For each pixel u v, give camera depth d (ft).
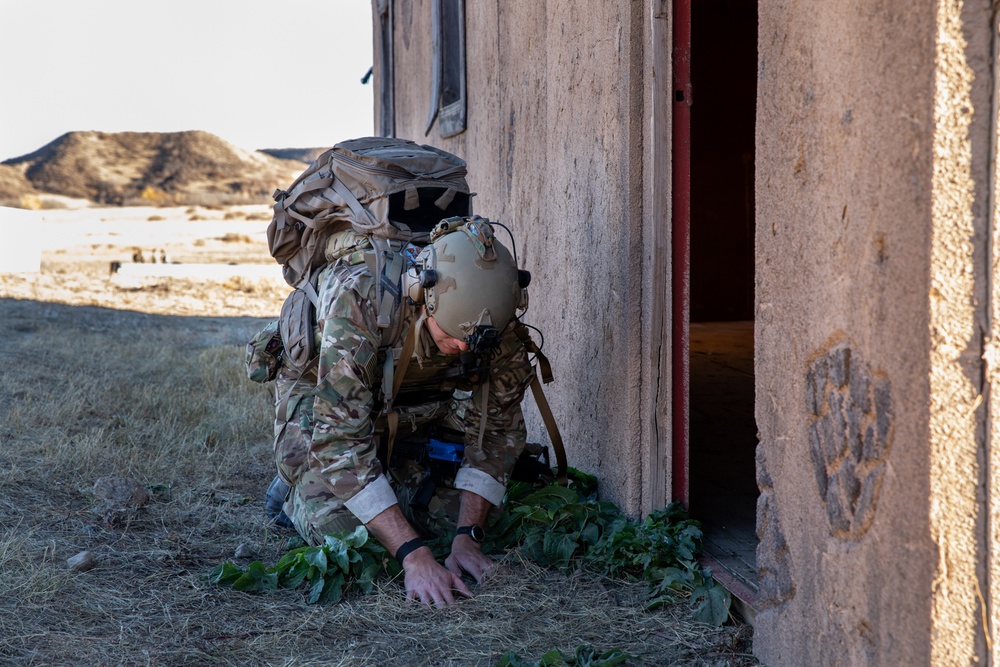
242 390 20.47
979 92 6.01
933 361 6.24
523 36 15.43
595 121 12.42
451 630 9.17
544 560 10.66
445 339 9.49
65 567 10.52
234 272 57.06
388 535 9.94
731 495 13.08
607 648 8.87
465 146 19.51
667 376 11.33
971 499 6.24
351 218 10.36
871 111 6.70
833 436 7.33
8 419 16.51
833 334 7.27
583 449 13.23
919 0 6.18
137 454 14.88
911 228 6.34
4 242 53.26
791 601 8.08
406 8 26.17
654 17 10.87
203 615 9.52
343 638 9.06
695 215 34.81
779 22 7.84
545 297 14.65
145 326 33.27
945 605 6.31
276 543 11.75
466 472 10.84
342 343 9.66
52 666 8.30
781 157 7.90
